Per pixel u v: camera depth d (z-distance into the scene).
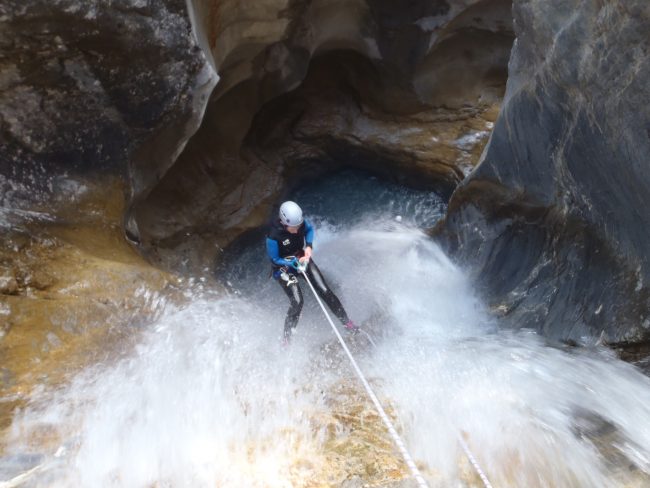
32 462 3.82
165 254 8.07
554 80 4.99
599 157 4.66
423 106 10.03
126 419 4.24
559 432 4.14
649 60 3.96
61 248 5.70
